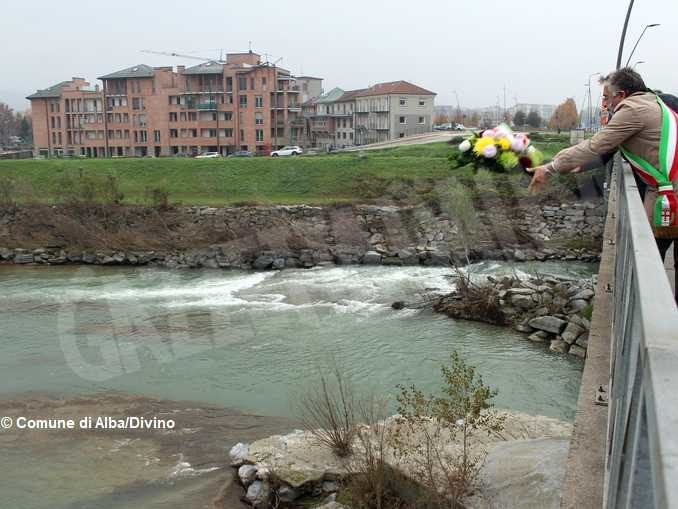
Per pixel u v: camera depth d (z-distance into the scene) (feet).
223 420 44.47
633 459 5.35
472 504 25.35
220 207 127.13
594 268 98.37
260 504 33.94
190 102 254.47
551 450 27.63
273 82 253.65
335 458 34.94
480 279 86.89
